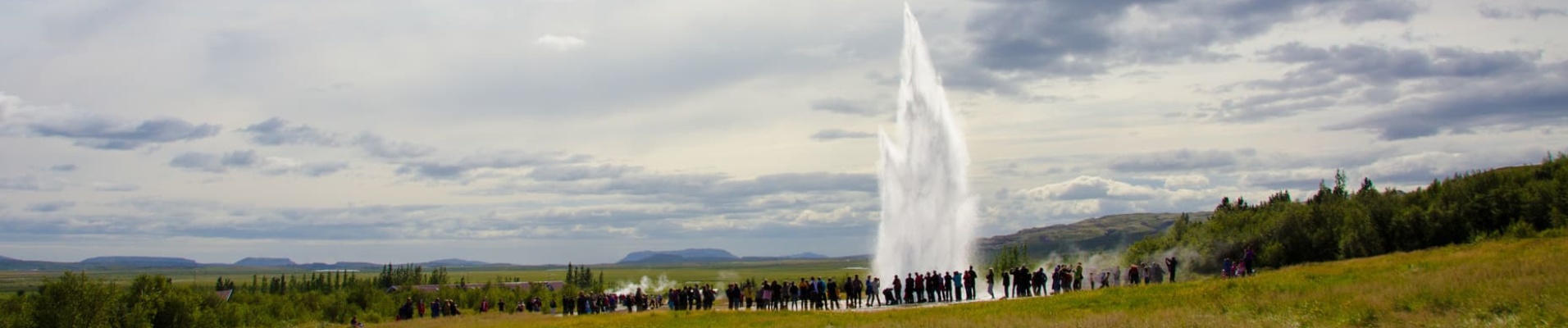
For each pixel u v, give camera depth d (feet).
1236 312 113.39
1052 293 178.29
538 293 489.26
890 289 179.63
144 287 301.43
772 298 185.37
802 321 143.64
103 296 279.08
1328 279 137.59
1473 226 220.64
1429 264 145.89
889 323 128.16
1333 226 251.39
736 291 191.62
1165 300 133.08
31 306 274.77
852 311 160.66
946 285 178.91
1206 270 278.26
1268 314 109.40
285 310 392.88
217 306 343.67
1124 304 133.80
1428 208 233.96
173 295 305.53
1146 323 106.63
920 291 177.88
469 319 227.20
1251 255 185.57
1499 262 130.11
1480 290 103.65
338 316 412.16
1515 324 89.56
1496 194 221.46
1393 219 235.81
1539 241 175.32
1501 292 101.45
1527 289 100.94
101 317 276.41
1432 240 226.58
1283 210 293.02
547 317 215.92
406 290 490.90
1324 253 249.34
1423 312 98.94
